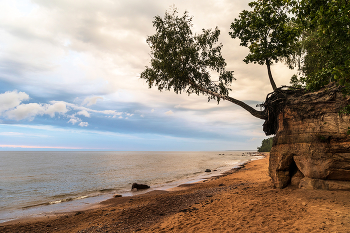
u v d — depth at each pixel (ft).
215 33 52.90
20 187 89.71
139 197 60.29
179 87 54.70
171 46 50.80
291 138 38.14
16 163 266.16
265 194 36.35
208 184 76.28
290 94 40.11
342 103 32.45
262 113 46.21
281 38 42.96
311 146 35.04
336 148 32.53
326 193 30.45
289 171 39.45
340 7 21.83
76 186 90.94
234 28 47.57
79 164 241.96
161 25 51.85
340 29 24.86
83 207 53.01
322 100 34.58
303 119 36.78
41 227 36.37
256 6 44.01
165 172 145.89
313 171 34.30
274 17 42.65
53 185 94.07
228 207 32.65
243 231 21.84
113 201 58.18
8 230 35.32
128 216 37.24
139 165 217.97
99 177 121.29
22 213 48.44
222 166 191.83
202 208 34.86
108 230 30.71
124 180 107.96
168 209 39.91
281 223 22.56
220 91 54.60
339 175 32.07
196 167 187.01
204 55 54.29
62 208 52.65
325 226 19.90
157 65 51.93
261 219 24.68
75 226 35.29
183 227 26.17
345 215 21.81
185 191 64.95
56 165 226.99
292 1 27.48
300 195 31.76
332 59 32.35
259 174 88.17
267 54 43.57
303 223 21.53
